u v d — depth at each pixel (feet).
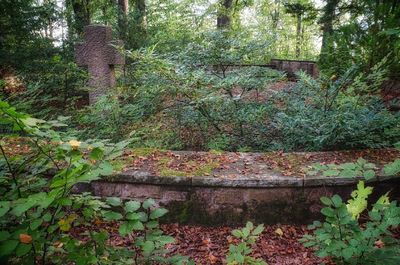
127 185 11.17
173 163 12.16
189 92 15.46
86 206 5.66
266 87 17.74
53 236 5.53
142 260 6.23
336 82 15.83
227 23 58.39
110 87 20.45
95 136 17.47
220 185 10.84
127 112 18.33
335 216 6.32
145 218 5.66
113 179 11.08
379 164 12.06
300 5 30.55
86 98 25.34
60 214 5.24
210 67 18.86
